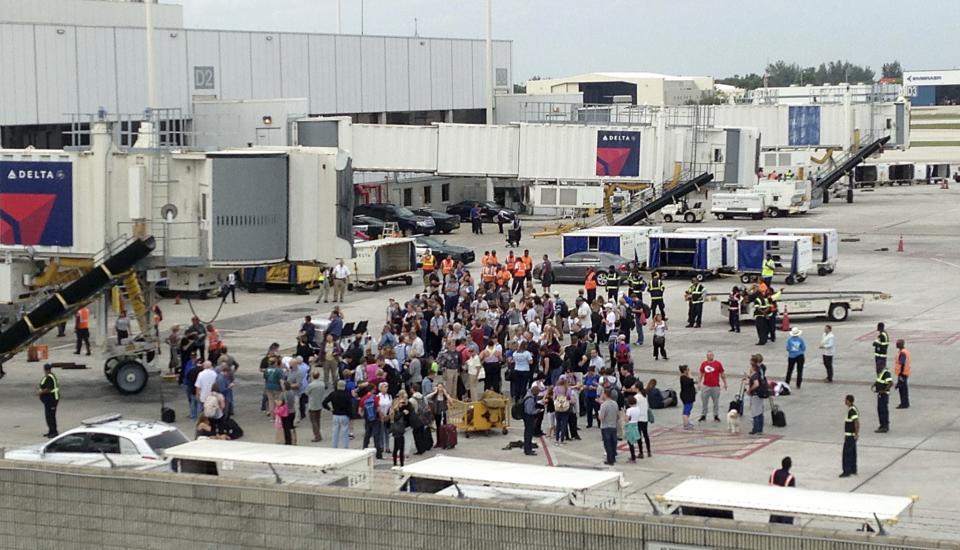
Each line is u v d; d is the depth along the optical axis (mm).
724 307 62031
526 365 44906
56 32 80562
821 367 51531
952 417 42812
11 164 47406
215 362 47656
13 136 80312
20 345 47375
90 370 52812
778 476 29203
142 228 46312
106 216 46750
